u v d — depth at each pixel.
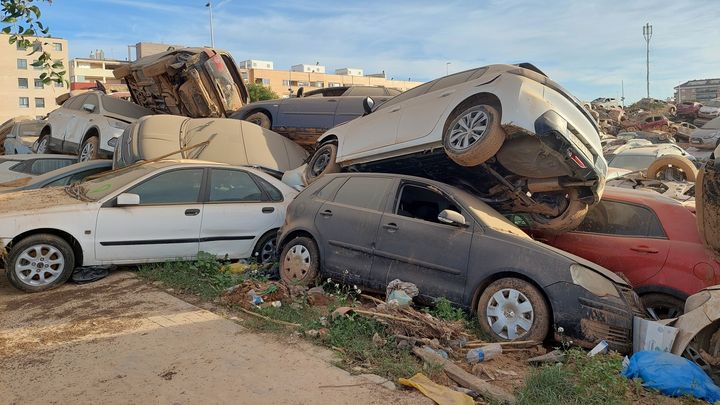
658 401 4.04
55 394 3.78
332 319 5.10
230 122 10.47
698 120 39.53
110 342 4.72
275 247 7.80
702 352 4.62
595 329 4.85
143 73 12.90
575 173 6.16
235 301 5.73
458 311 5.39
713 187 5.23
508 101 6.26
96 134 11.90
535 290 5.04
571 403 3.82
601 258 6.17
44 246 6.32
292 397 3.80
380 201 6.33
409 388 3.98
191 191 7.32
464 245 5.52
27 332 4.96
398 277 5.86
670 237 5.88
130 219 6.80
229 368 4.23
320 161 8.91
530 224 6.89
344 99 11.44
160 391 3.84
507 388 4.14
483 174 7.03
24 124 17.31
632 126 34.94
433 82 8.10
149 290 6.28
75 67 95.81
